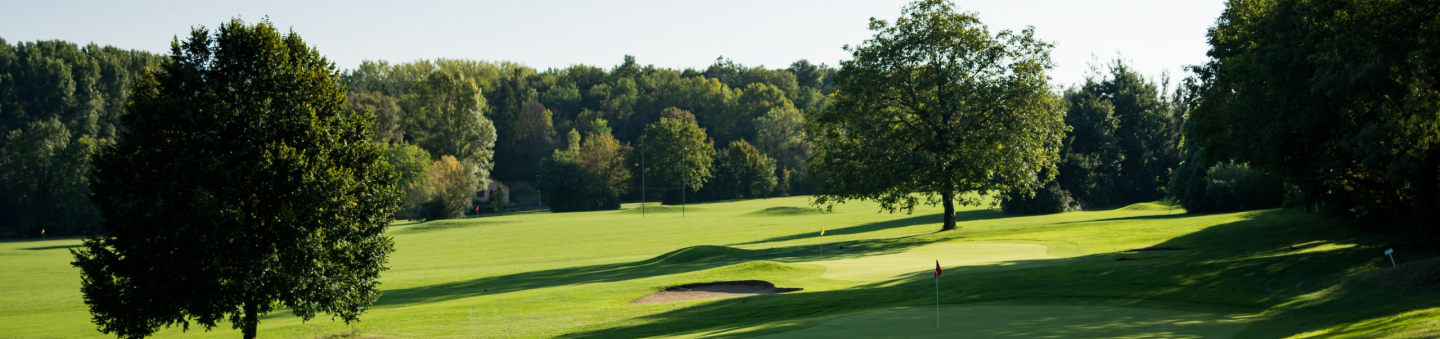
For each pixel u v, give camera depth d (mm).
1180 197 67562
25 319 27797
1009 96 49500
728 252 40406
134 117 18688
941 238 47000
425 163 114562
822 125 53531
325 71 20062
